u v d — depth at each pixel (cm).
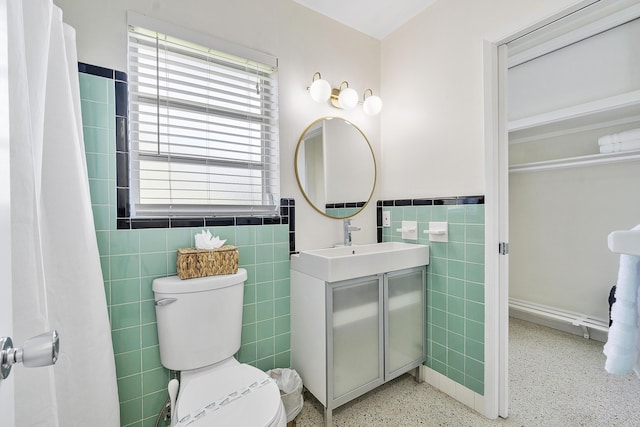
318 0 173
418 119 186
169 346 121
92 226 107
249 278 155
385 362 160
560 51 224
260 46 161
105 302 110
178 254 129
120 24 126
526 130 247
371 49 209
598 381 174
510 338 233
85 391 101
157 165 139
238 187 160
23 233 58
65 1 116
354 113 201
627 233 40
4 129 39
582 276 233
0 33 39
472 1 155
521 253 270
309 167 179
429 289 179
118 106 124
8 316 38
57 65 98
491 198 147
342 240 195
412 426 142
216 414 94
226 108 156
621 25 192
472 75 155
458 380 162
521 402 157
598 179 224
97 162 119
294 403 142
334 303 142
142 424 127
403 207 195
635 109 191
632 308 48
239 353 153
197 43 141
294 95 174
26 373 70
